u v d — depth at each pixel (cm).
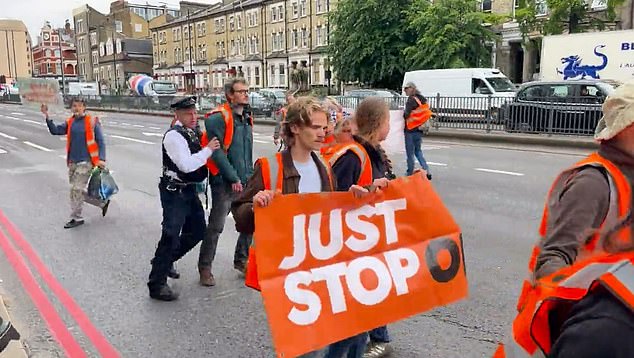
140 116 3669
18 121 3148
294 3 5428
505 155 1401
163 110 3778
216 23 6594
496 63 3616
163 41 7681
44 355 389
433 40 3116
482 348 383
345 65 3728
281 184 289
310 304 268
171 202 476
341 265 279
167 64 7631
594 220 175
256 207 264
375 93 2477
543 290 154
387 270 288
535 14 2884
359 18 3559
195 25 6969
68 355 389
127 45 8475
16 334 329
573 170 190
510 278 516
